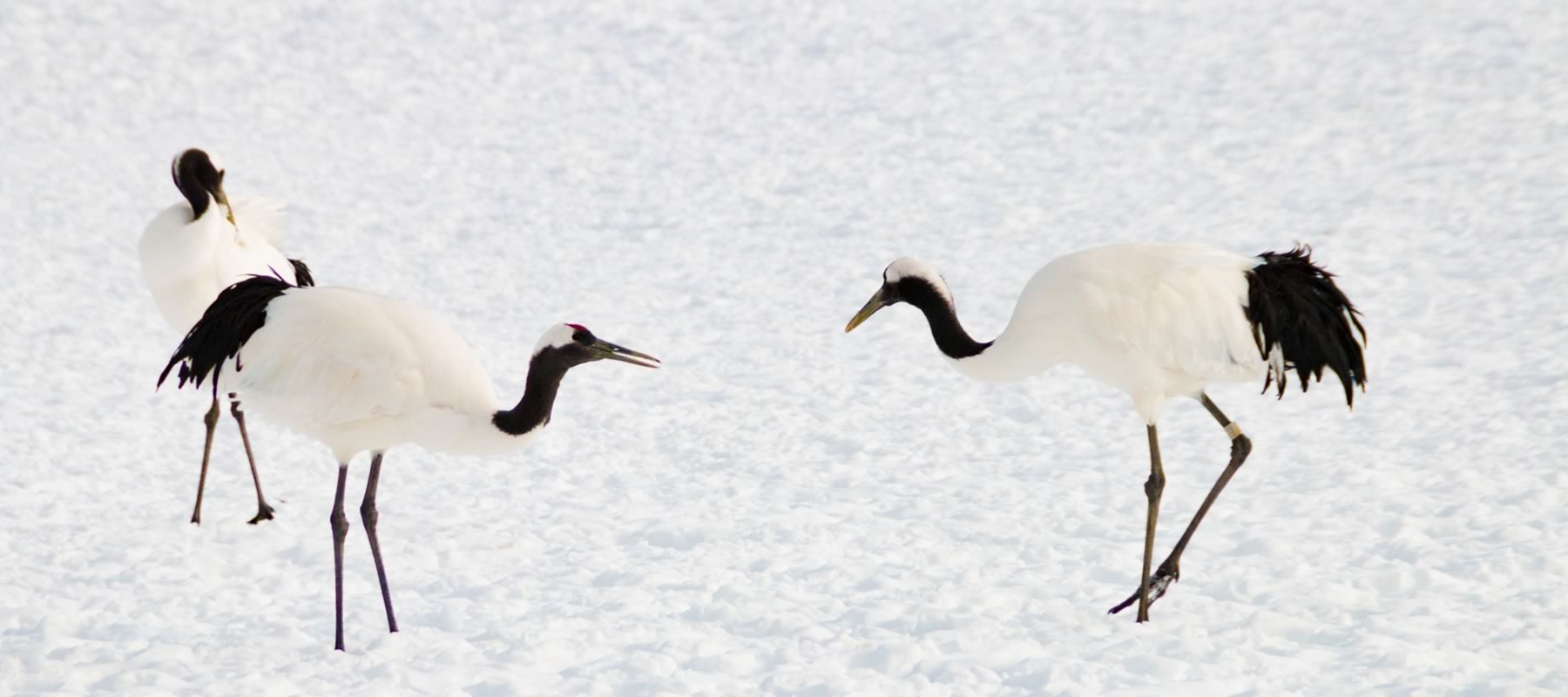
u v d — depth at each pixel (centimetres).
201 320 923
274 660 838
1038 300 934
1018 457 1258
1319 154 2417
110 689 791
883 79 3050
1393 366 1436
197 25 3303
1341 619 858
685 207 2355
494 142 2741
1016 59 3123
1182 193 2275
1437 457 1166
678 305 1862
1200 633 845
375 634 884
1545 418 1236
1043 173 2444
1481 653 790
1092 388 1457
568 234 2225
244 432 1138
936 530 1071
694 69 3167
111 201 2342
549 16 3491
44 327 1739
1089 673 781
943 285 994
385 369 868
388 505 1173
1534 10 3128
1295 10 3306
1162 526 1062
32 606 936
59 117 2772
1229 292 898
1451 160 2306
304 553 1049
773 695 775
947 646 835
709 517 1115
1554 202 2031
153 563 1018
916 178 2462
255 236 1272
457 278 1998
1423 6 3244
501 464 1280
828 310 1812
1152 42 3172
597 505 1164
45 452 1299
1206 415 1346
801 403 1445
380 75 3108
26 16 3256
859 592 949
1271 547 991
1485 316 1574
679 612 917
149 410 1443
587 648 848
